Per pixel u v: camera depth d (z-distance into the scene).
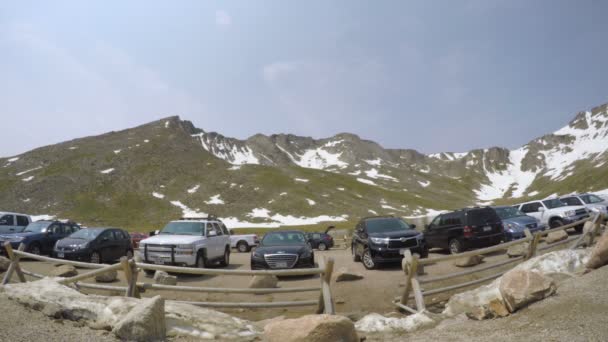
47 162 127.56
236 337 5.60
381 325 6.32
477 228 15.46
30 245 17.97
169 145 150.88
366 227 15.09
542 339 4.73
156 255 13.45
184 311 5.92
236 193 120.81
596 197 21.27
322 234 32.94
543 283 6.29
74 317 5.77
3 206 98.81
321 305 7.15
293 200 118.06
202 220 15.71
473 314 6.28
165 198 114.25
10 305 5.82
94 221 94.06
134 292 7.44
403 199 143.00
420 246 13.71
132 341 5.03
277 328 5.48
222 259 16.62
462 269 12.98
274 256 13.34
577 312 5.43
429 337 5.61
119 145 145.38
